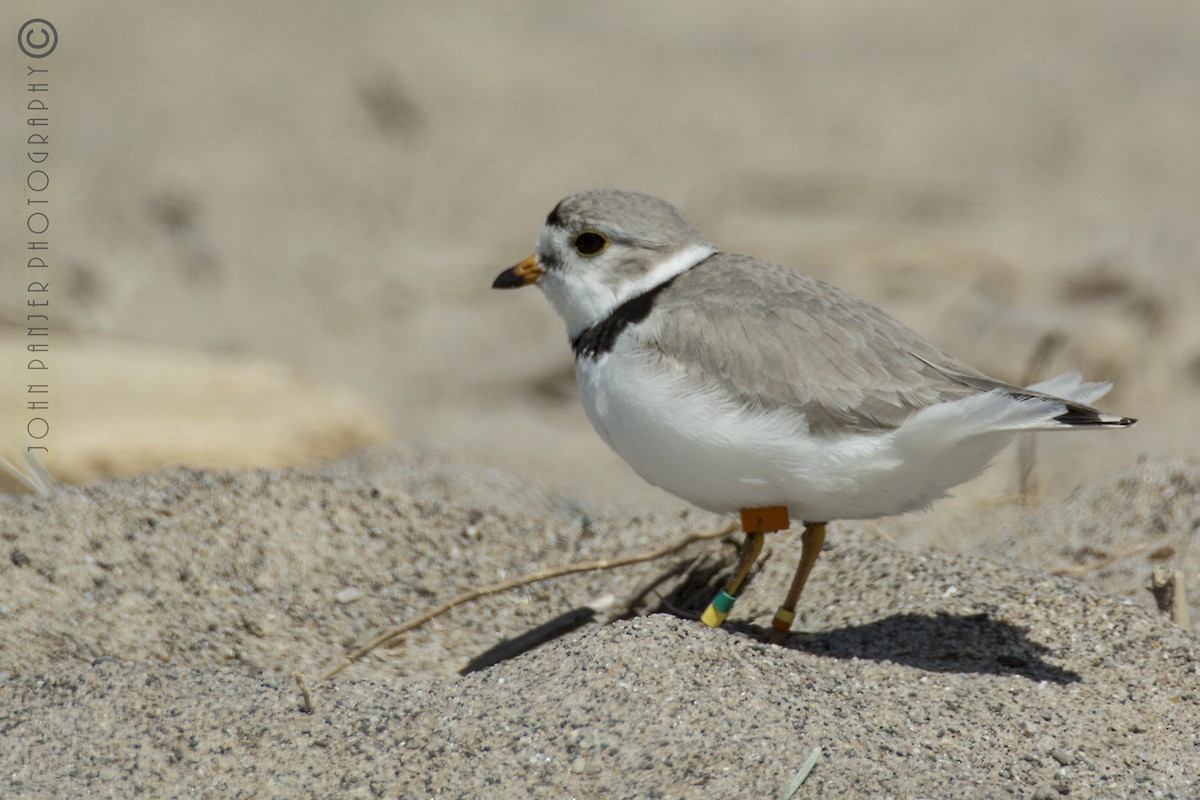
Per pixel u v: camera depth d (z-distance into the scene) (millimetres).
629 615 7398
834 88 22297
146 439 9945
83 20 23531
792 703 5766
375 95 20344
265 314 15711
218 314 15500
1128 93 22047
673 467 6426
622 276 6988
